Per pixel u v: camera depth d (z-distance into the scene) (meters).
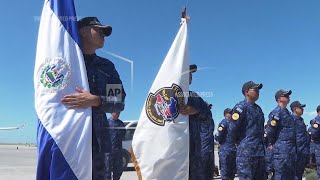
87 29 3.60
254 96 6.61
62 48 3.40
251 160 6.50
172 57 4.36
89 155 3.35
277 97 7.73
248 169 6.50
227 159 9.34
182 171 4.28
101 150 3.55
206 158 6.30
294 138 7.66
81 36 3.61
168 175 4.23
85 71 3.44
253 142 6.53
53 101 3.31
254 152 6.51
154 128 4.27
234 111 6.63
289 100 7.72
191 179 4.93
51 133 3.26
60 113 3.31
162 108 4.28
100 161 3.53
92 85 3.54
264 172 6.67
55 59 3.36
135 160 4.31
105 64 3.69
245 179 6.51
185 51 4.39
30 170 14.73
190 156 4.91
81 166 3.30
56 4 3.48
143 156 4.27
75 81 3.40
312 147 10.63
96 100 3.40
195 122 4.93
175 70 4.34
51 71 3.34
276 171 7.63
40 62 3.38
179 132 4.29
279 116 7.58
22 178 11.95
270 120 7.62
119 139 8.91
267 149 8.60
